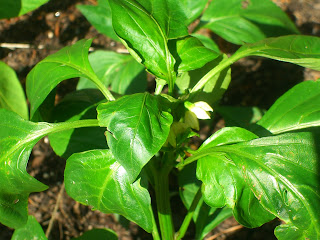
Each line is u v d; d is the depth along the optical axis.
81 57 0.28
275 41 0.27
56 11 0.51
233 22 0.39
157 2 0.26
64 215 0.41
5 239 0.39
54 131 0.26
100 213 0.41
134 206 0.24
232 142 0.25
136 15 0.25
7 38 0.49
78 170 0.24
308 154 0.23
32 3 0.39
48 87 0.27
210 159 0.25
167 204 0.30
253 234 0.40
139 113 0.21
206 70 0.30
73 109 0.33
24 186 0.25
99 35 0.50
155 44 0.26
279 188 0.23
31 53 0.48
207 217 0.34
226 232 0.40
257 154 0.23
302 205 0.22
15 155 0.25
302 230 0.22
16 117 0.26
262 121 0.28
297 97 0.28
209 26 0.40
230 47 0.51
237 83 0.48
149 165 0.29
